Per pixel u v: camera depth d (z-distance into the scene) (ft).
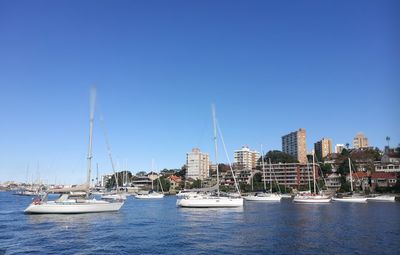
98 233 167.02
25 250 128.67
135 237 155.74
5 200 506.07
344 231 171.73
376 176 631.15
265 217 238.89
